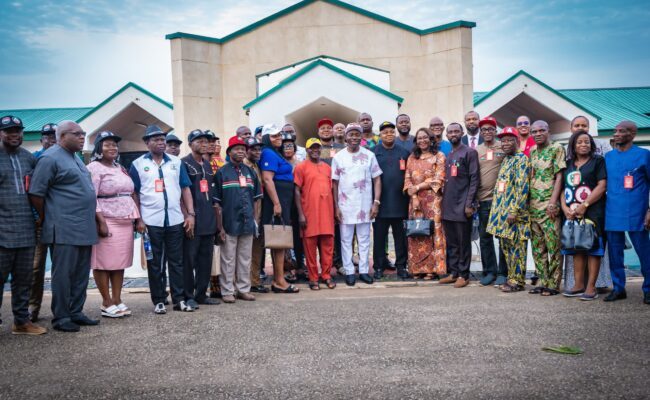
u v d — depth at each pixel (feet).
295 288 25.46
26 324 18.42
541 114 63.62
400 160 27.73
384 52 58.70
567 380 13.07
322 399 12.43
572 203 21.99
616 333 16.74
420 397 12.37
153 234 21.17
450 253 26.35
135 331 18.51
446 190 26.20
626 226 20.77
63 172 18.67
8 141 18.19
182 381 13.74
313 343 16.57
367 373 13.93
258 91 59.98
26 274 18.42
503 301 21.80
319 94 49.11
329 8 59.00
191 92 56.59
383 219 27.89
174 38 55.98
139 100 61.87
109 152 20.36
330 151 29.50
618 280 21.43
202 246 22.86
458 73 55.67
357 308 21.13
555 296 22.66
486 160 26.02
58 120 77.82
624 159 21.06
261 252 26.27
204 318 20.20
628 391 12.34
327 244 26.50
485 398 12.21
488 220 25.41
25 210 18.38
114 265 20.40
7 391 13.29
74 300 19.38
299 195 26.50
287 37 59.16
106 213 20.21
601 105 77.92
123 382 13.75
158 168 21.36
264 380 13.66
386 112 48.85
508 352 15.20
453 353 15.24
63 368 14.87
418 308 20.81
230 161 23.73
